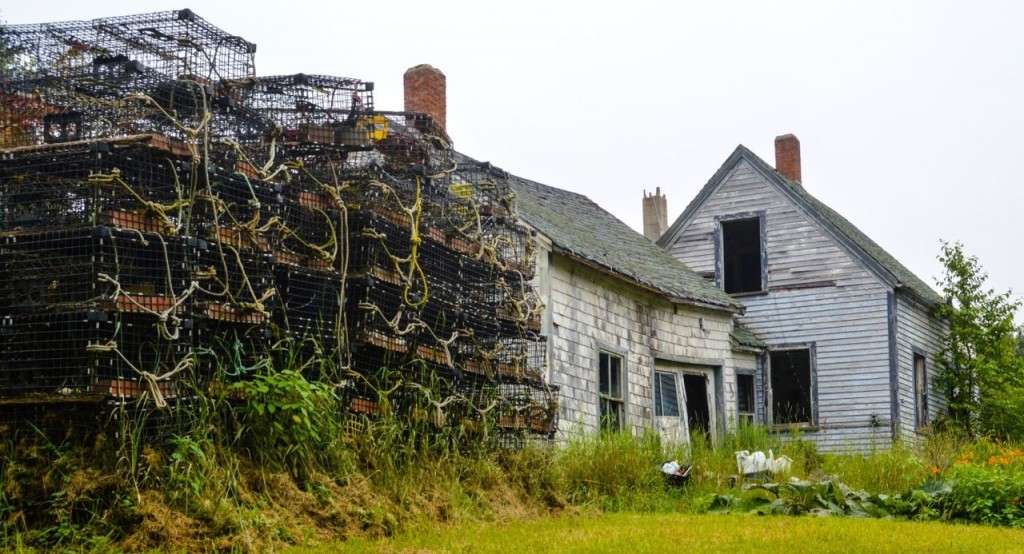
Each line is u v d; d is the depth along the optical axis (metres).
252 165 11.55
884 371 26.12
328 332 12.23
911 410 26.86
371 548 9.95
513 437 15.18
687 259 28.62
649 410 21.81
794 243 27.53
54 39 11.82
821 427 26.52
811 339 27.02
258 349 11.43
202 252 11.02
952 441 21.05
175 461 9.86
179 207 10.55
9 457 9.82
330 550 9.80
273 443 10.95
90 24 11.72
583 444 16.91
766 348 26.97
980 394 28.16
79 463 9.77
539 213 20.81
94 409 9.96
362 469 11.89
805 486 15.45
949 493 15.22
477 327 14.89
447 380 13.98
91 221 10.26
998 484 14.99
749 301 27.84
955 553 10.88
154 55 11.90
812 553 10.62
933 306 28.94
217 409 10.58
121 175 10.60
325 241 12.62
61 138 11.44
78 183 10.48
